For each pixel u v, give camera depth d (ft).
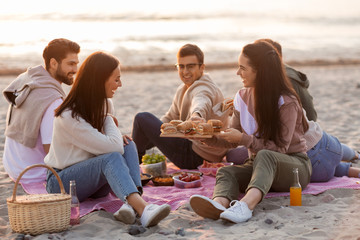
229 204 11.10
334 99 33.96
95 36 77.82
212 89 15.38
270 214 10.96
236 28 101.71
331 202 12.08
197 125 12.46
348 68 56.34
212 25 105.19
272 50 11.91
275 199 12.20
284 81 11.93
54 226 10.04
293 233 9.92
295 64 59.52
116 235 9.97
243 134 12.02
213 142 12.73
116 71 11.16
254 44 12.02
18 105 13.82
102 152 10.98
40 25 88.02
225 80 45.27
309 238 9.46
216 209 10.63
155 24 100.89
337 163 13.84
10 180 14.75
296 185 11.73
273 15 133.59
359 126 23.94
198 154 15.42
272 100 11.69
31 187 13.69
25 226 9.87
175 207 11.84
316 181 13.74
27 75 14.01
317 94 36.50
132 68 53.47
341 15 136.56
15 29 82.02
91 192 11.64
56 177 10.72
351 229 9.91
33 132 13.88
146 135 15.55
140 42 74.38
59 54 13.85
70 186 10.70
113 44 70.74
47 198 10.12
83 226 10.50
